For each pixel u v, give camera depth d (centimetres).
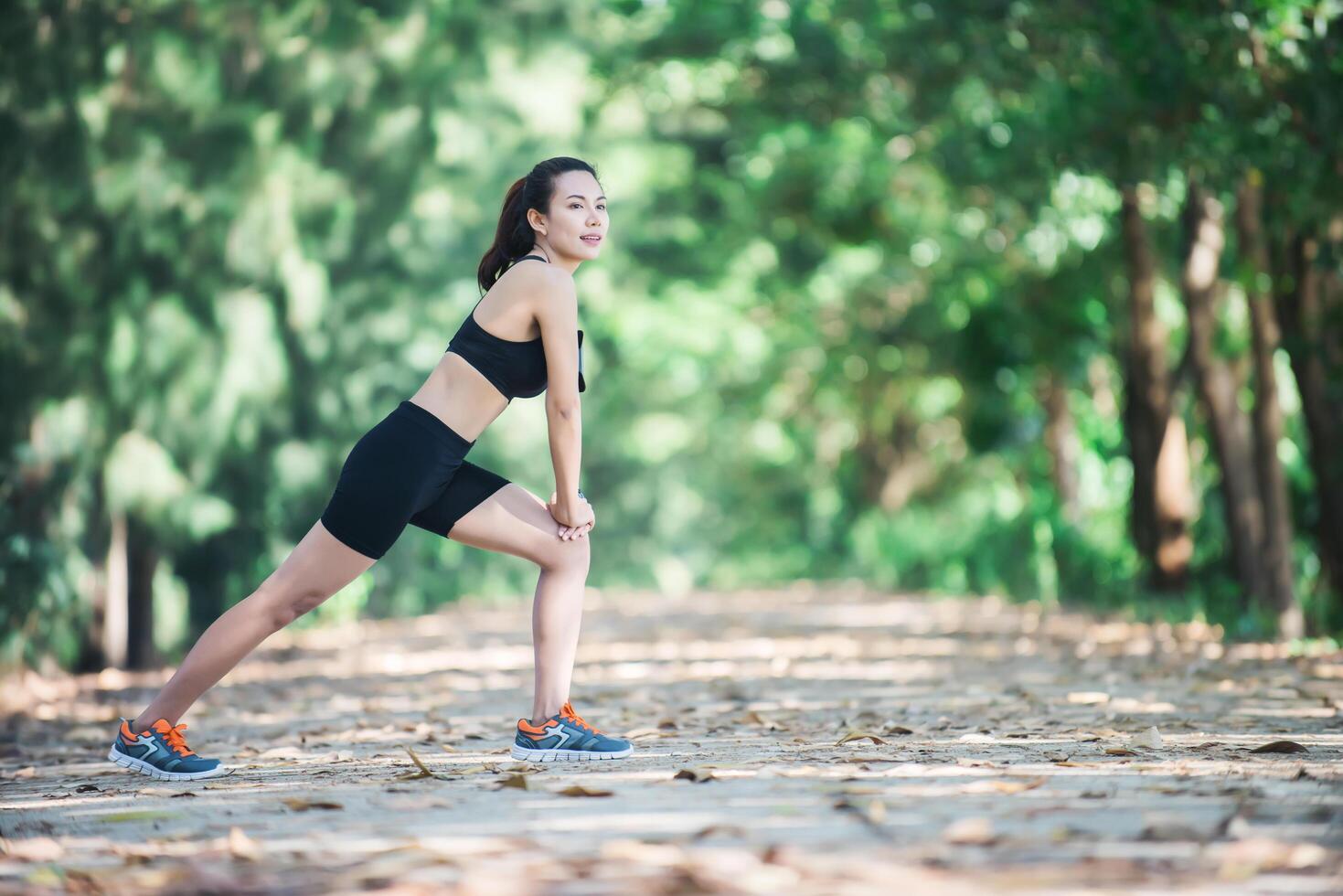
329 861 452
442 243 2761
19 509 1574
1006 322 3066
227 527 1812
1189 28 1415
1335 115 1416
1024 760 645
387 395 2622
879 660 1452
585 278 4028
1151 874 404
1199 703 929
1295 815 489
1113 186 1802
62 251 1598
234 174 1836
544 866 426
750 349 4684
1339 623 1689
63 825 546
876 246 3634
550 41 2900
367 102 2342
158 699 688
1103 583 2420
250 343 1816
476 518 690
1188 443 2353
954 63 2091
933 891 388
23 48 1547
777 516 6109
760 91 2597
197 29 1819
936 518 4319
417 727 913
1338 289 1622
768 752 709
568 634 706
